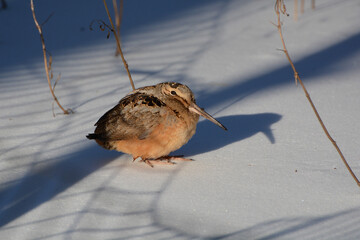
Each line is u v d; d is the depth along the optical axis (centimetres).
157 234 698
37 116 1125
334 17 1722
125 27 1731
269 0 1962
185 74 1353
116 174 888
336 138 979
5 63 1449
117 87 1277
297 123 1059
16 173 884
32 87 1288
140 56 1487
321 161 895
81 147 987
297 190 805
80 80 1328
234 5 1920
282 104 1158
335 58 1407
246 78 1318
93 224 725
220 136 1033
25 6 1919
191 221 730
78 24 1742
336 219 718
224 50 1509
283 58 1432
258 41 1563
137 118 891
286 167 882
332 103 1141
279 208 755
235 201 781
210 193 809
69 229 712
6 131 1049
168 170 902
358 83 1238
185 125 894
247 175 862
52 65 1430
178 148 923
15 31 1683
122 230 709
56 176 877
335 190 798
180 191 820
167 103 894
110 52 1527
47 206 777
